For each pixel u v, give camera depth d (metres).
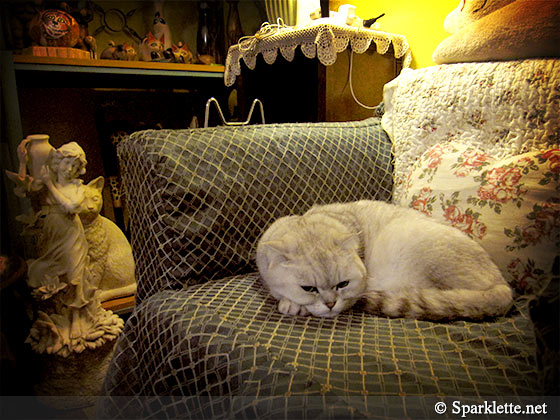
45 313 1.41
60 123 2.21
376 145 1.55
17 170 1.68
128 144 1.24
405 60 2.02
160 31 2.21
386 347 0.82
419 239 1.06
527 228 1.01
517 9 1.26
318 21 1.87
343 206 1.31
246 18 2.67
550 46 1.19
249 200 1.25
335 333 0.88
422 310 0.92
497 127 1.23
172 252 1.15
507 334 0.85
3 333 1.39
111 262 1.79
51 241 1.39
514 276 1.02
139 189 1.21
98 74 1.96
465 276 0.97
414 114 1.46
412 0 1.99
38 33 1.81
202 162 1.20
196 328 0.93
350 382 0.70
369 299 1.00
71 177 1.41
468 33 1.36
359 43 1.80
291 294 0.98
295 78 1.98
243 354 0.81
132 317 1.13
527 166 1.06
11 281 1.42
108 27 2.29
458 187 1.18
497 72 1.25
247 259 1.26
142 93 2.40
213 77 2.26
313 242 1.04
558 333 0.52
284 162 1.33
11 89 1.67
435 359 0.77
